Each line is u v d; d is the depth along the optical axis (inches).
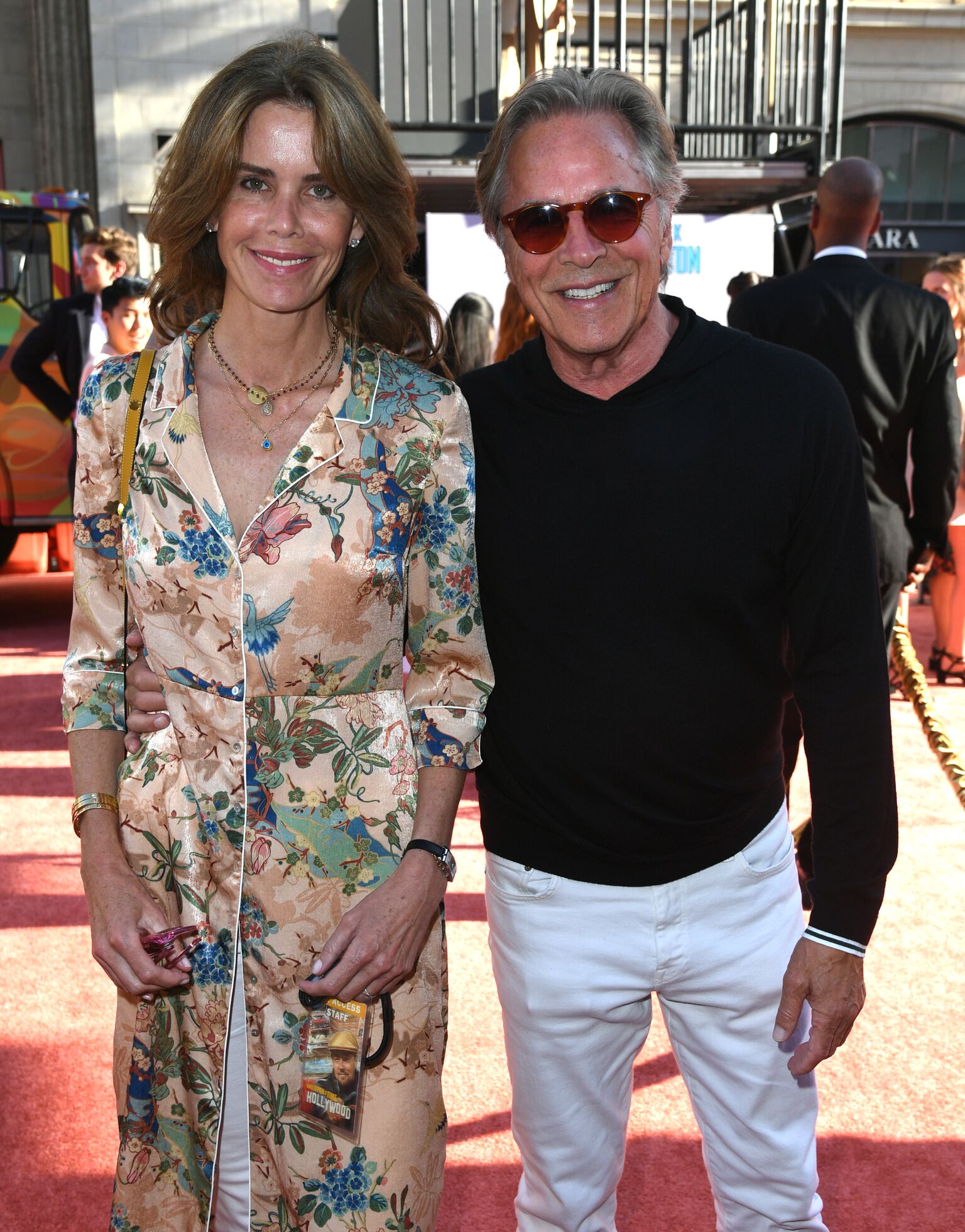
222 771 55.4
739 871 60.9
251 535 53.7
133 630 59.2
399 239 57.1
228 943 56.1
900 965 120.9
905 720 209.6
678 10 381.1
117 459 56.4
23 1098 99.9
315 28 451.8
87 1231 84.0
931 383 121.3
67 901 139.6
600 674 57.8
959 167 504.7
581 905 60.8
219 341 56.5
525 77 183.3
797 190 255.4
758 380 56.7
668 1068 103.8
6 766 191.3
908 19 481.1
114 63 440.1
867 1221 83.2
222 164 52.3
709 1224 83.4
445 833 56.9
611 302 56.1
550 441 58.3
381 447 55.4
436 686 59.1
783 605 58.9
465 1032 109.1
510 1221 84.0
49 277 298.4
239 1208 59.6
